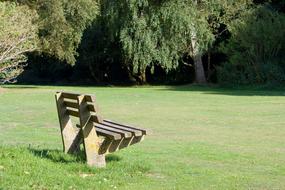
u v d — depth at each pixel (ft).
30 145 33.45
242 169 27.91
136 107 72.08
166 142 38.83
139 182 23.65
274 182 24.49
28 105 75.46
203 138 41.45
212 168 28.07
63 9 116.06
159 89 121.60
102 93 104.88
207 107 70.95
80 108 25.71
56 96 28.71
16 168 23.04
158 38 123.65
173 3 122.31
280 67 122.62
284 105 72.59
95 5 122.21
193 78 153.28
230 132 45.37
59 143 37.24
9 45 69.31
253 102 78.69
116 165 26.73
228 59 132.36
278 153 33.63
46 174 22.84
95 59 156.76
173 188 22.72
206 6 127.44
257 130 46.60
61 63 159.94
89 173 24.77
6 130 46.32
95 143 25.93
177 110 67.05
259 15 128.98
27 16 90.94
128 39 123.24
